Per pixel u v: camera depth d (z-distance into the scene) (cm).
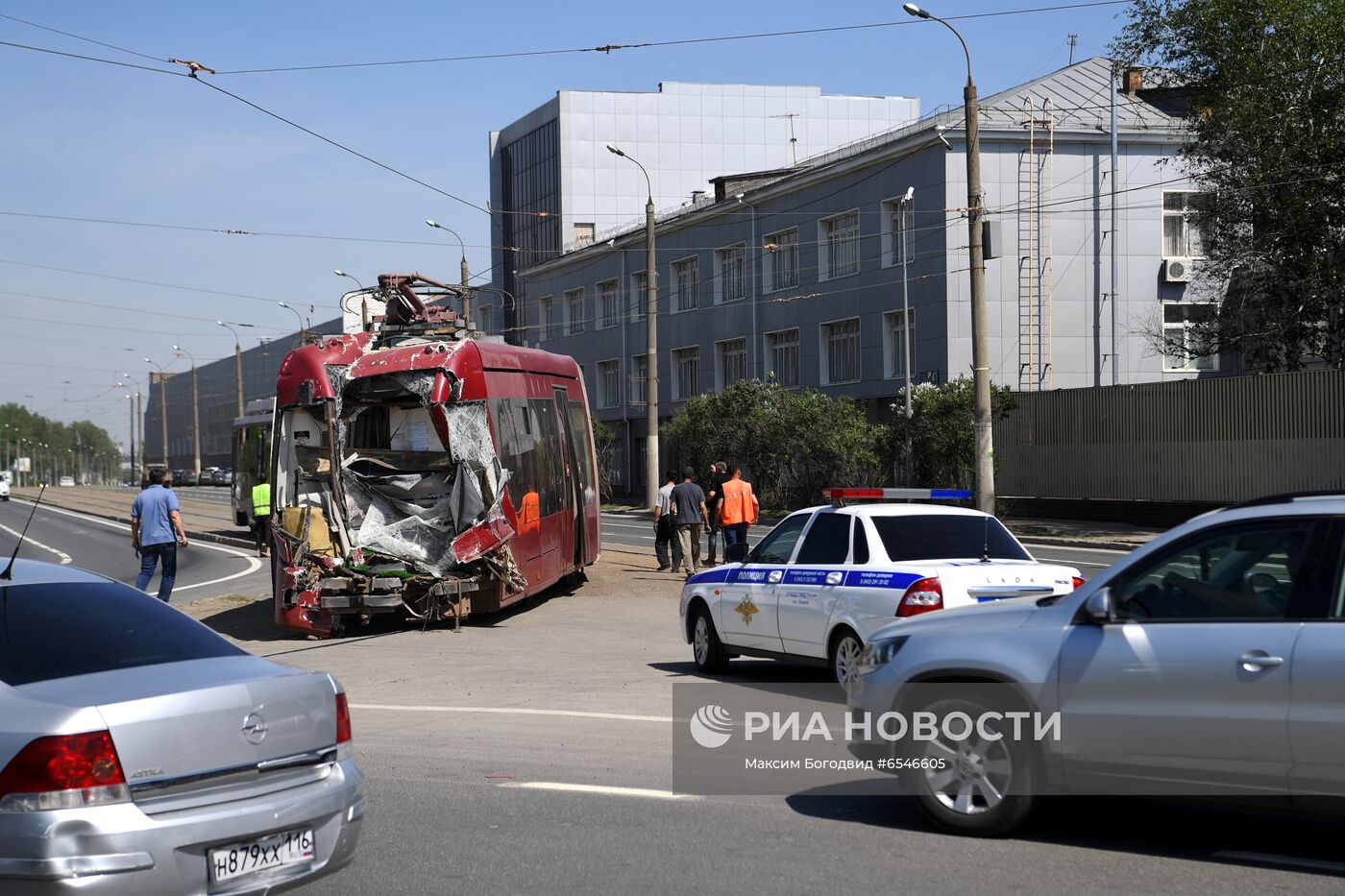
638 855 657
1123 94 4562
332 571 1656
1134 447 3716
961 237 4228
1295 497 627
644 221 6600
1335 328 3522
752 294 5262
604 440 6047
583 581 2303
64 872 465
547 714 1089
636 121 7881
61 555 3622
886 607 1062
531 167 8156
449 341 1809
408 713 1109
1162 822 719
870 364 4622
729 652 1277
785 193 5059
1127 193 4362
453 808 761
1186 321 4278
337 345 1742
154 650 562
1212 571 632
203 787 504
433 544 1712
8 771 472
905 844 673
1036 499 4019
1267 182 3428
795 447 4431
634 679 1277
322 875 538
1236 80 3469
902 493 1261
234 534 4100
